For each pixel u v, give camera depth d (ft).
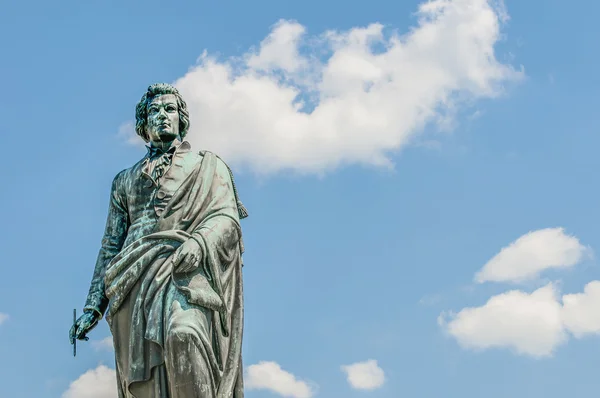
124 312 40.42
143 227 41.34
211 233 40.50
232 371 40.34
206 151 42.86
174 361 38.75
